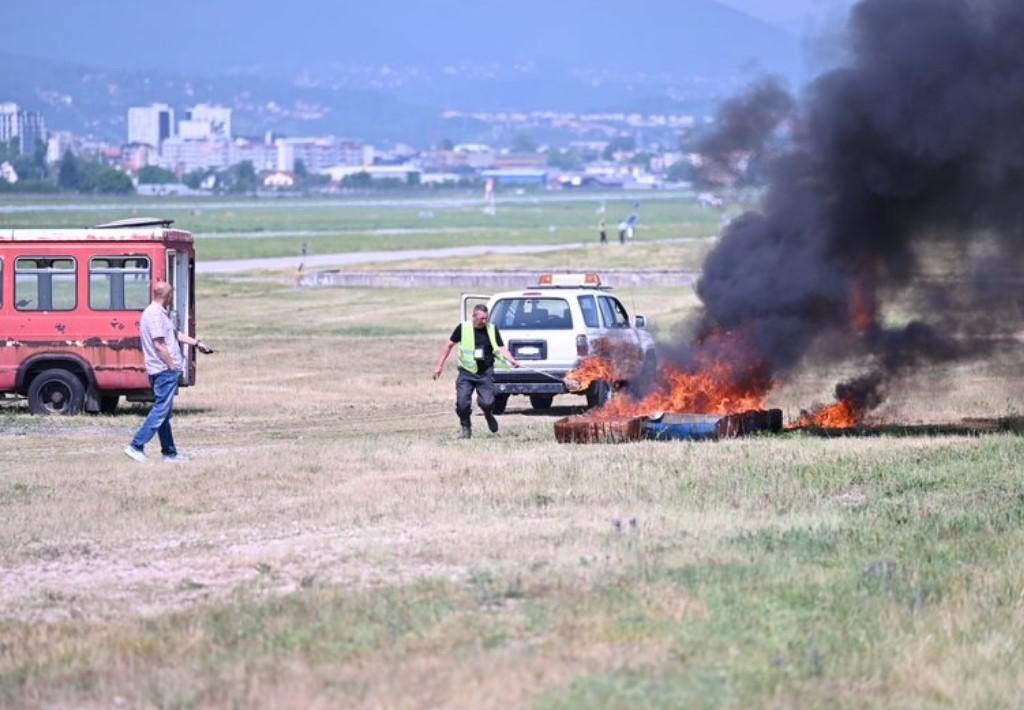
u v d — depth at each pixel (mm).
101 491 53969
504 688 27719
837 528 44531
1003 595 36469
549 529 44469
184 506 50344
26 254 87312
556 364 83250
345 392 108125
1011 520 46188
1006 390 95125
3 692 28531
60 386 88125
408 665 29516
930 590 36562
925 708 28266
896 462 58125
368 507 49250
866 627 33219
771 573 38094
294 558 40969
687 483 53219
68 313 87562
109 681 29047
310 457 62625
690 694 27734
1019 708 28672
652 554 40656
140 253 87438
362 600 35188
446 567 39438
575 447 65125
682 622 33062
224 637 32281
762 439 67625
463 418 73062
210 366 127062
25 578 39375
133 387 87938
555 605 34500
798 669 29875
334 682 28547
